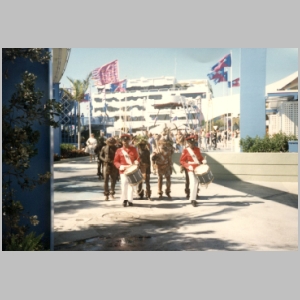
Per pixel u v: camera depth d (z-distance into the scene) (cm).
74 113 3556
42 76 495
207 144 2844
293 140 1370
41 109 450
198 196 957
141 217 738
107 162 921
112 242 573
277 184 1231
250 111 1559
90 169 1761
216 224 682
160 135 1571
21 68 488
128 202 852
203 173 814
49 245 520
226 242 572
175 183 1245
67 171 1664
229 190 1093
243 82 1561
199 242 572
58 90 2384
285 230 644
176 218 729
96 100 5847
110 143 926
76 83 3359
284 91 1770
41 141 508
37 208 515
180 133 1559
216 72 2559
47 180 470
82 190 1096
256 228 655
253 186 1182
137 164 826
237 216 746
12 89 484
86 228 655
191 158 853
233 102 3116
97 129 4422
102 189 1116
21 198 507
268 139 1390
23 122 469
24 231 462
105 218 728
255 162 1316
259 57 1543
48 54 461
